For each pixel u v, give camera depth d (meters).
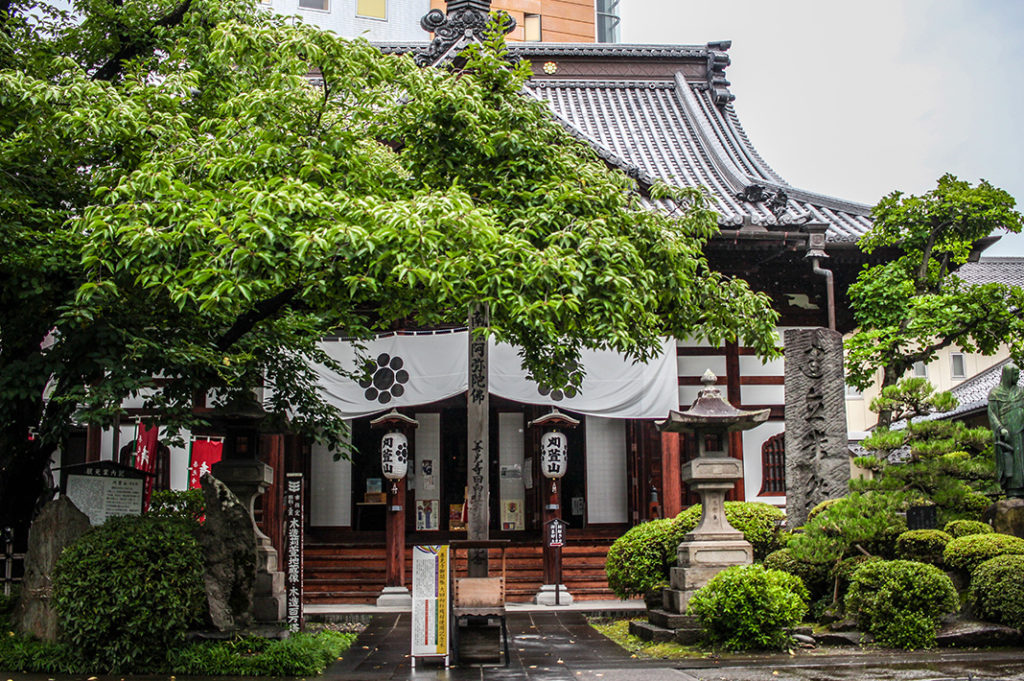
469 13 20.27
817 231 18.39
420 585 10.28
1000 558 11.17
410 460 23.50
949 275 18.77
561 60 28.03
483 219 8.45
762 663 9.92
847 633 11.36
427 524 23.19
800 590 12.21
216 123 11.08
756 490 18.94
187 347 10.83
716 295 12.27
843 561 12.41
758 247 18.58
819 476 14.12
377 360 18.59
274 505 18.67
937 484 12.98
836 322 20.23
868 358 17.78
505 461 23.44
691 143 25.36
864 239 18.50
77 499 11.70
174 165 9.57
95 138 10.15
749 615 10.75
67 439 12.57
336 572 19.48
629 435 21.16
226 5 12.29
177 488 18.67
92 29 12.91
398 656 11.30
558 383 12.25
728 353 19.34
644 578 13.64
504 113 11.07
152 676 9.53
